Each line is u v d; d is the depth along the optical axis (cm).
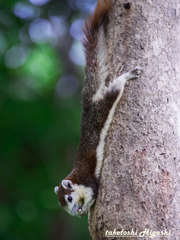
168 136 877
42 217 2058
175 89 909
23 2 1888
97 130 962
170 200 841
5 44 1914
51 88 2186
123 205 846
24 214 2042
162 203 837
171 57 922
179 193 852
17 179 2052
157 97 891
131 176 855
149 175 850
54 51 2250
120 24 944
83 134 1005
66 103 2111
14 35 1891
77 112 2058
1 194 2047
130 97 900
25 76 2141
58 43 2247
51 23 2067
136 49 918
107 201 864
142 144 870
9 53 1986
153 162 859
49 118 1986
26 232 2019
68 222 2092
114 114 917
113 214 851
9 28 1881
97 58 973
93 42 991
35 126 1961
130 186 852
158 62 909
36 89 2145
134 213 836
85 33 1009
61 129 1986
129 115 892
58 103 2105
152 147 866
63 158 2081
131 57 918
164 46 922
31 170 2078
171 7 948
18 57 2036
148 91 895
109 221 853
